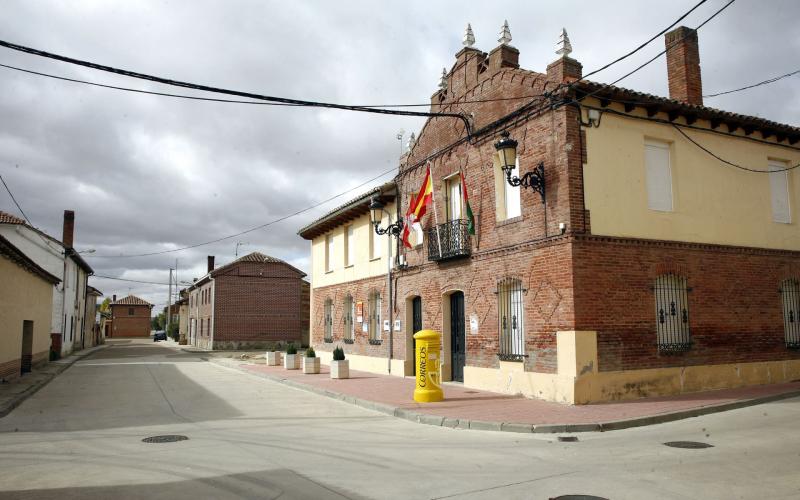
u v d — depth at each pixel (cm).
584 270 1209
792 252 1576
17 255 1877
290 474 677
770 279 1516
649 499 561
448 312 1666
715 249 1417
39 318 2527
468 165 1573
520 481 636
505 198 1445
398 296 1920
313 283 2723
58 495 598
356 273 2255
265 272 4641
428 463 735
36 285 2408
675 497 567
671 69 1575
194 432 984
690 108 1355
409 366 1872
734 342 1415
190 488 620
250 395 1545
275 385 1814
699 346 1350
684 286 1357
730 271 1439
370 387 1582
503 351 1402
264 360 2986
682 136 1408
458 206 1662
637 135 1337
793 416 1046
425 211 1669
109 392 1653
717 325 1390
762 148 1567
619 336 1231
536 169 1291
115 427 1048
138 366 2786
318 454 794
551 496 576
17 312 2011
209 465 727
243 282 4569
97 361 3241
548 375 1233
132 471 699
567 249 1208
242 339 4519
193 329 5809
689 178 1404
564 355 1197
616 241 1257
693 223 1391
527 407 1155
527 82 1358
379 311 2075
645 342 1265
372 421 1110
